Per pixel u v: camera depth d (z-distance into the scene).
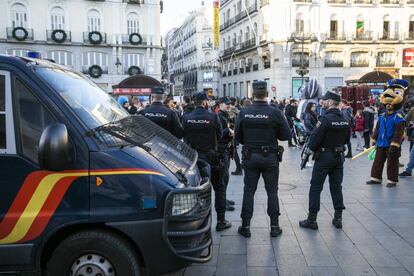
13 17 38.16
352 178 9.21
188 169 3.87
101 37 40.38
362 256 4.76
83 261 3.41
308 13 42.44
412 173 9.65
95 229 3.44
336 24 43.09
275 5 41.72
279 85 42.34
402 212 6.44
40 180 3.36
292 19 42.06
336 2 42.53
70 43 39.69
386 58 43.81
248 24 48.91
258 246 5.14
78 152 3.38
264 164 5.39
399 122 8.06
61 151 3.12
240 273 4.38
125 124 4.02
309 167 10.75
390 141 8.25
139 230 3.38
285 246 5.12
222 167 5.74
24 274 3.53
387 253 4.84
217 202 5.80
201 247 3.63
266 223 6.06
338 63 43.31
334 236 5.44
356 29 43.12
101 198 3.37
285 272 4.38
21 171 3.37
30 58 3.78
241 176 9.81
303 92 14.95
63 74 3.96
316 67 42.81
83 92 3.96
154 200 3.39
